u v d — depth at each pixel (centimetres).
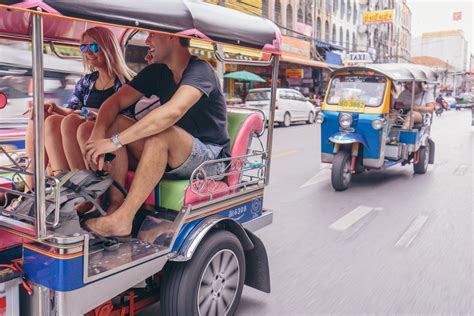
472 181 877
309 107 2073
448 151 1297
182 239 279
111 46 371
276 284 403
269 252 482
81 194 254
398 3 5534
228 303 315
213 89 308
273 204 677
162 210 297
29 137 297
